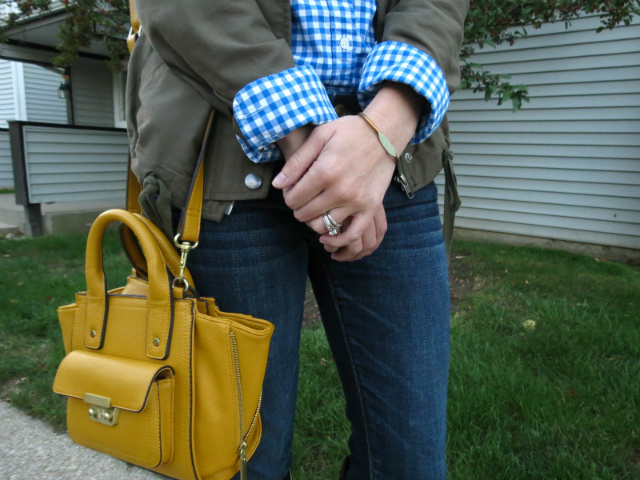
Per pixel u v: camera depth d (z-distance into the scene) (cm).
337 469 178
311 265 105
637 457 183
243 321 81
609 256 501
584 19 477
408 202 97
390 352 99
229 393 78
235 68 71
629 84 467
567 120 504
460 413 200
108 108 945
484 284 389
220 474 83
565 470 171
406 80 73
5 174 1014
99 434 83
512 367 240
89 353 86
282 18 78
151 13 74
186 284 80
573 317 307
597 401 216
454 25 85
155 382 78
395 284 97
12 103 1201
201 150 79
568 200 516
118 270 403
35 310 318
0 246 507
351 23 85
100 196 692
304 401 213
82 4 389
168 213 80
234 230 83
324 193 68
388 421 100
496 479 170
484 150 557
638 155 473
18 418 212
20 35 738
